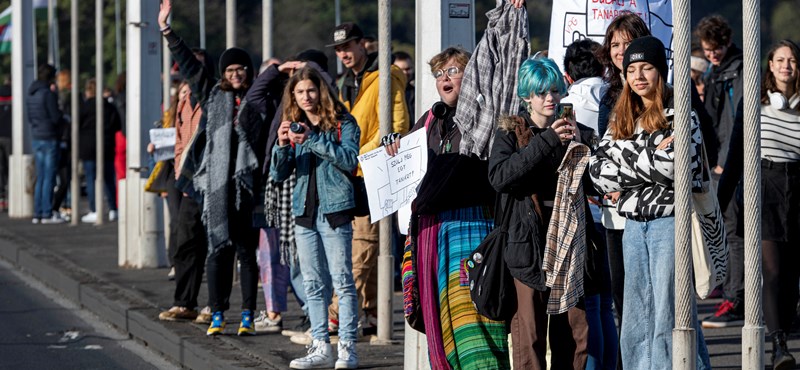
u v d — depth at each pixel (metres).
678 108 9.15
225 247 15.95
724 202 12.84
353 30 15.86
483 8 67.62
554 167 10.24
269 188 14.30
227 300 16.16
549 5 71.00
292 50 68.94
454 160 10.98
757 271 9.16
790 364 12.99
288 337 15.95
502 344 10.88
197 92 16.44
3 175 38.62
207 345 15.37
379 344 15.27
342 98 16.41
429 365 12.26
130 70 23.58
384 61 14.59
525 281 10.18
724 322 15.98
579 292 10.13
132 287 20.77
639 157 10.26
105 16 70.31
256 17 71.12
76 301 21.33
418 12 12.41
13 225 32.28
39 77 32.75
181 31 67.25
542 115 10.43
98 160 31.56
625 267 10.64
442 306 11.03
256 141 15.32
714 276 10.34
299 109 13.55
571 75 12.20
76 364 16.11
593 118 11.88
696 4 67.31
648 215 10.36
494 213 10.75
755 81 8.91
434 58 11.61
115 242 27.75
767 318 13.10
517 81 10.54
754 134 8.97
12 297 22.22
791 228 13.15
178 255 17.23
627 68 10.38
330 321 15.74
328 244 13.55
